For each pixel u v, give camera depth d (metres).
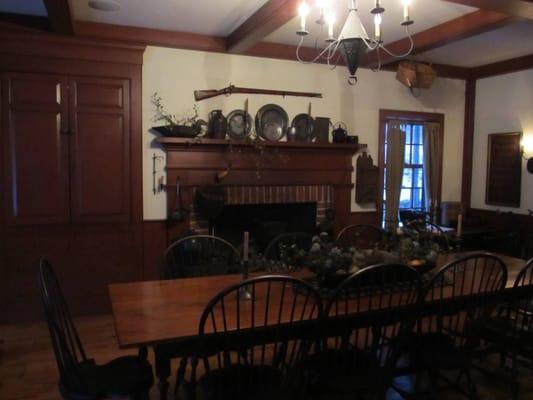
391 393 2.79
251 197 4.61
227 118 4.48
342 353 2.18
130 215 4.18
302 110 4.81
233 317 2.09
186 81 4.32
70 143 3.95
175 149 4.23
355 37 2.53
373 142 5.20
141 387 2.03
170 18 3.74
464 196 5.79
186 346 1.99
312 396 2.32
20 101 3.79
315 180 4.84
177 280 2.73
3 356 3.27
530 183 5.04
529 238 4.70
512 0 2.78
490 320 2.83
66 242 4.02
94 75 3.97
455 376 3.01
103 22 3.85
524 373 3.04
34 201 3.89
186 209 4.36
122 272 4.21
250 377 1.95
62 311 2.23
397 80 5.25
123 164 4.13
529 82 5.04
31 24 3.71
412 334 2.53
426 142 5.56
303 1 2.74
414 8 3.46
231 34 4.14
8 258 3.88
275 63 4.64
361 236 5.15
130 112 4.11
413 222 4.39
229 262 3.79
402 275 2.49
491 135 5.48
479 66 5.51
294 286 2.38
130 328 1.95
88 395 1.93
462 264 3.00
